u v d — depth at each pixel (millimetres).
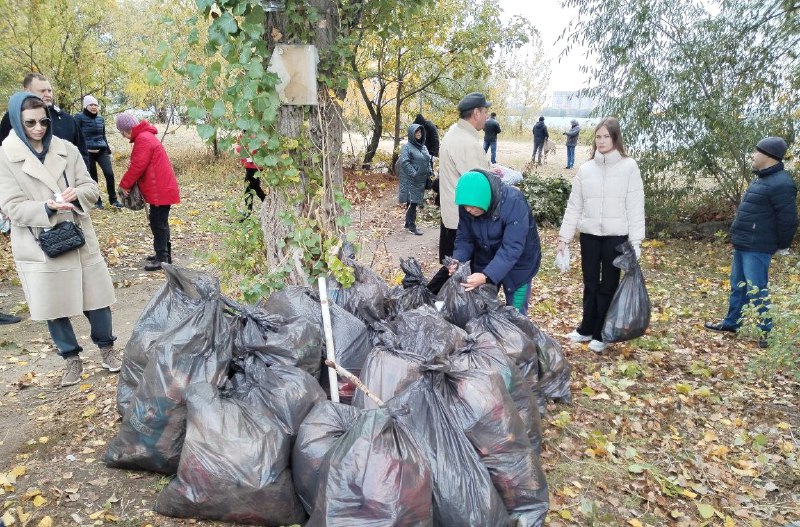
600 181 4812
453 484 2418
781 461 3676
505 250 3947
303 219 3965
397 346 3150
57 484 2986
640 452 3686
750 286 5461
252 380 2895
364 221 10312
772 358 4480
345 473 2135
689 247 9664
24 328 5473
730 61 9500
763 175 5297
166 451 2896
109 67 13656
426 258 8445
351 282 3768
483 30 13922
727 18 9500
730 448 3801
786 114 9336
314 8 3723
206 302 3000
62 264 3941
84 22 12719
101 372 4465
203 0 3279
